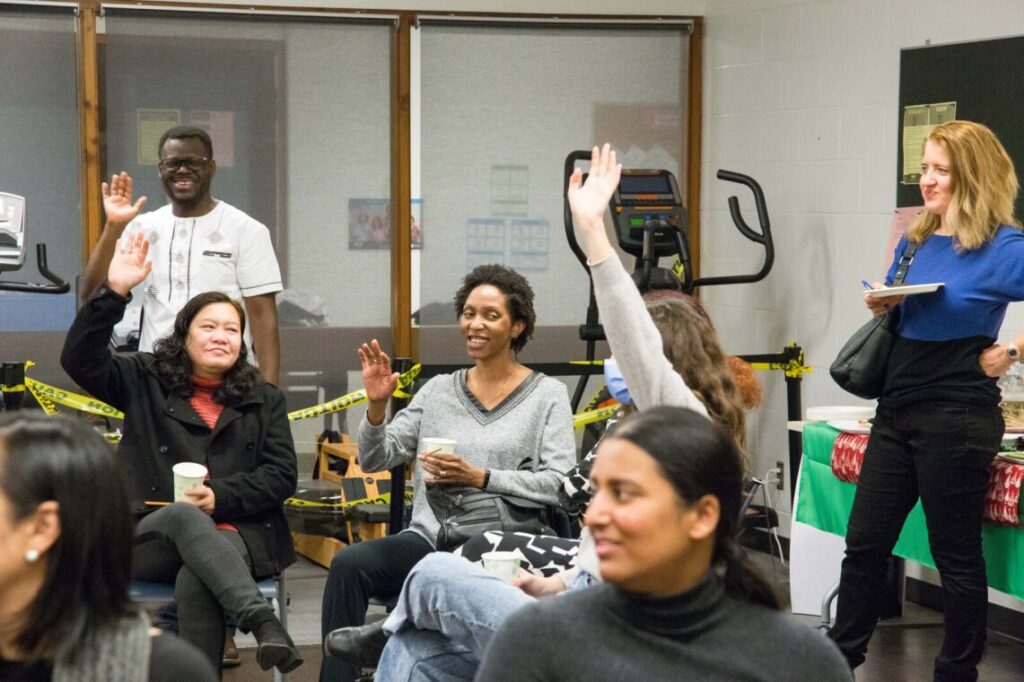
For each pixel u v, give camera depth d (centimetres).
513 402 364
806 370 564
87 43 607
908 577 523
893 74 532
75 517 148
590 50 657
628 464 161
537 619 163
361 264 647
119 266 350
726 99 647
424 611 255
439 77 645
